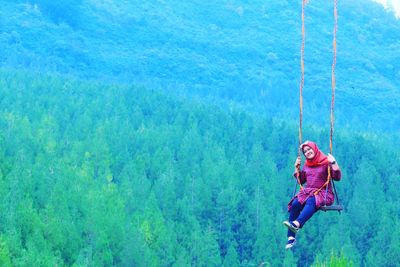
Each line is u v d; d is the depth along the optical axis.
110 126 112.50
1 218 66.50
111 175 88.06
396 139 158.25
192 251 78.25
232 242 87.19
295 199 17.20
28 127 96.81
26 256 60.38
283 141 131.00
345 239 85.56
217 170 98.94
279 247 85.69
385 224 88.94
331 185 17.20
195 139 113.06
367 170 107.69
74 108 124.00
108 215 74.12
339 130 144.88
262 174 101.62
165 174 94.88
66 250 68.06
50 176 80.81
